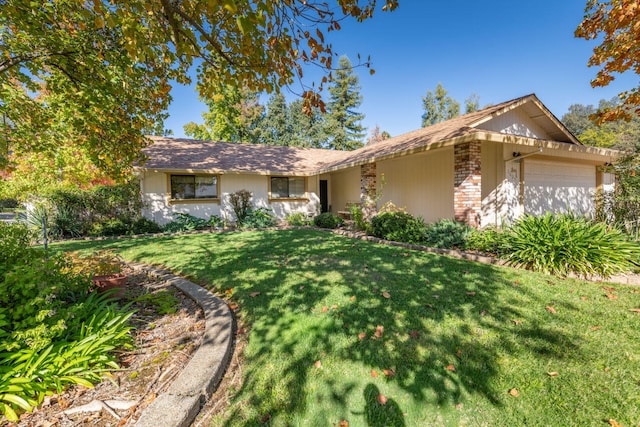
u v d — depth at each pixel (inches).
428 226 304.2
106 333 102.0
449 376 90.4
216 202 503.8
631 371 91.6
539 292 154.8
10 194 358.3
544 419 74.6
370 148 532.1
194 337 115.6
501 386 86.1
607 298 147.4
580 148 313.6
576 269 181.8
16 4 135.2
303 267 207.3
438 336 112.2
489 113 300.8
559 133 378.9
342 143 1346.0
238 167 515.5
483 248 241.3
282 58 129.0
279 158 611.5
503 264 208.7
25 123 197.3
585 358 98.6
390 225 320.8
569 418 74.9
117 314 119.6
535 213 358.0
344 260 225.5
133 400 80.7
